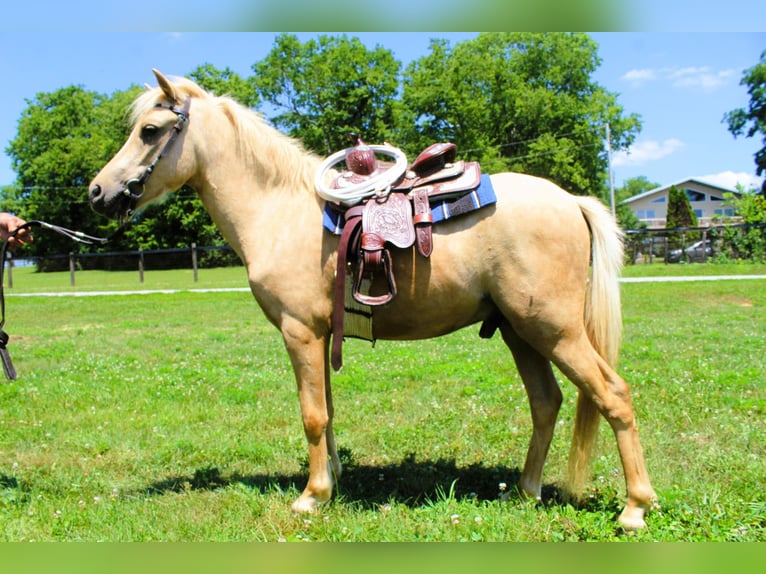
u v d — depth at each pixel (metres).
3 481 4.05
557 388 3.57
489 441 4.63
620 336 3.27
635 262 33.91
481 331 3.61
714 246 29.09
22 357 8.96
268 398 6.14
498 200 3.18
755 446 4.20
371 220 3.19
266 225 3.55
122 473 4.26
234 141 3.64
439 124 45.19
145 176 3.55
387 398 5.98
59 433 5.11
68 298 21.02
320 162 3.71
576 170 41.25
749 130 36.25
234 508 3.54
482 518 3.20
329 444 3.92
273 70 43.72
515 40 44.81
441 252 3.21
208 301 18.61
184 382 6.97
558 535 3.02
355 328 3.43
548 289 3.10
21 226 3.74
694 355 7.58
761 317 11.67
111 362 8.41
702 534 3.01
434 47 44.75
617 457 4.20
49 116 54.19
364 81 44.16
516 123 45.03
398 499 3.64
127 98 51.53
